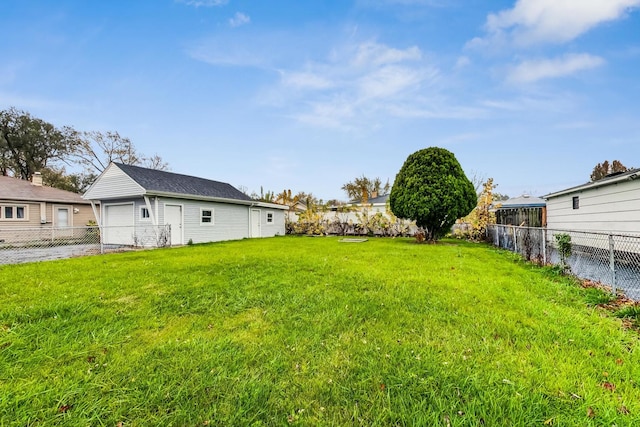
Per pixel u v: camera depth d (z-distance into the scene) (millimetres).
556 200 11164
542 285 4637
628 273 4941
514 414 1680
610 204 7688
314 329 2926
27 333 2834
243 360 2332
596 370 2139
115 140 26047
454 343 2582
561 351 2424
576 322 3064
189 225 13055
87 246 12320
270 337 2756
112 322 3141
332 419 1687
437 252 8594
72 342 2652
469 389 1915
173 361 2316
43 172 24375
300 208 24453
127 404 1814
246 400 1848
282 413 1744
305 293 4102
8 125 23094
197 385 1999
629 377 2043
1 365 2254
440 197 11133
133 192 11812
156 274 5301
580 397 1826
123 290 4270
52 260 7500
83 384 2012
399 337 2729
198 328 2996
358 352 2447
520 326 2955
